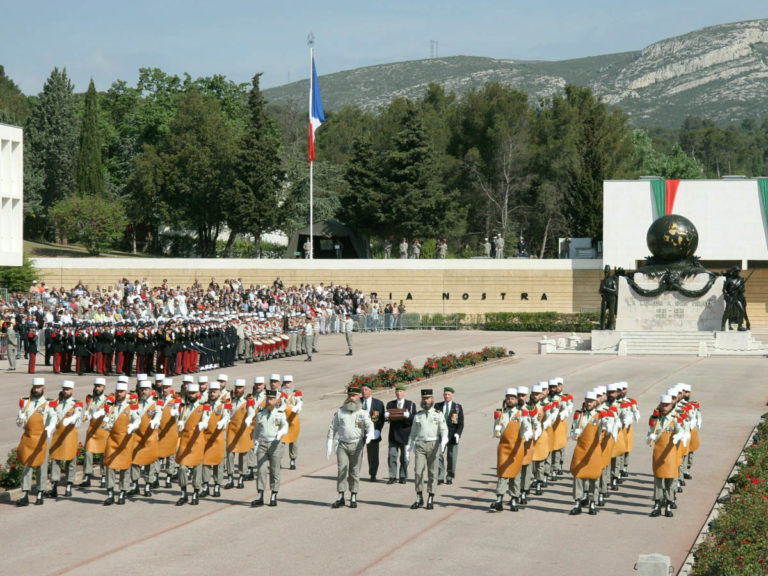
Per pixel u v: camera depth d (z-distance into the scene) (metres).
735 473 22.77
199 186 93.50
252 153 90.31
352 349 54.72
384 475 22.92
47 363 46.06
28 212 95.88
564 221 105.44
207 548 16.17
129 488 19.97
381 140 115.81
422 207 92.19
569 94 114.81
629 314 56.59
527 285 77.25
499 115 107.56
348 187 93.75
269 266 78.56
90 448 21.03
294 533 17.22
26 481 19.66
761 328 70.62
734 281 54.78
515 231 108.19
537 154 107.75
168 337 41.56
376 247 104.31
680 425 18.80
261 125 91.56
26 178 96.31
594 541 16.88
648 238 57.81
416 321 74.19
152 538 16.84
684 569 14.93
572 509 19.02
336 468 23.47
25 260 71.62
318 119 78.75
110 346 42.25
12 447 25.86
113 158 110.12
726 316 54.78
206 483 19.92
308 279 78.50
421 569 15.00
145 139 106.25
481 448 26.05
